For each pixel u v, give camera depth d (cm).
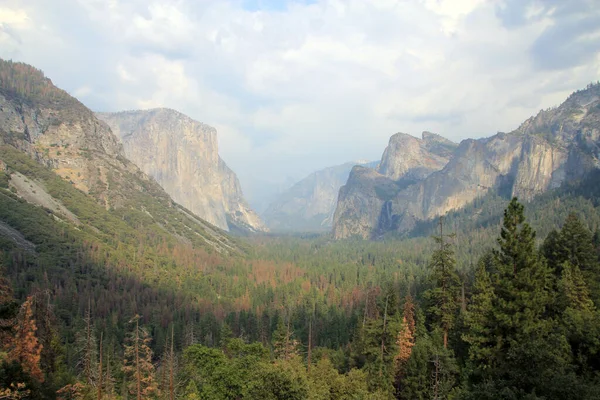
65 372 5500
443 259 5891
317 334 11269
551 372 2784
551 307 4931
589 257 5712
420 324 6266
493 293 4647
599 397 2584
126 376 6831
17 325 4138
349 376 5209
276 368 4181
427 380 4884
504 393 2759
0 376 3269
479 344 4431
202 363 5253
